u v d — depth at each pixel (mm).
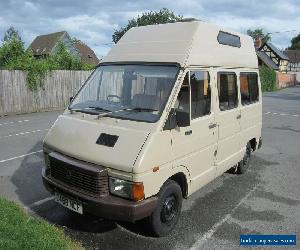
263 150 10438
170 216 4980
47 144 5102
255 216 5715
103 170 4297
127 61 5465
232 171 7859
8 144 10328
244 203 6238
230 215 5719
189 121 4652
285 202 6348
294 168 8539
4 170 7773
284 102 27531
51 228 4855
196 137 5266
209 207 6016
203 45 5500
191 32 5363
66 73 20047
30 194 6379
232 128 6562
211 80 5652
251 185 7211
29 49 20484
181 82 4859
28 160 8602
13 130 12711
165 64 5082
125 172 4191
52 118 16047
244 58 7133
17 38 21016
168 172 4680
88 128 4785
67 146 4773
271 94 37875
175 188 4922
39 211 5656
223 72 6098
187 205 6074
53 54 23375
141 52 5480
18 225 4734
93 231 5043
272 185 7246
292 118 17844
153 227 4707
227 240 4918
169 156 4648
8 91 16906
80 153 4555
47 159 5184
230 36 6594
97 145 4500
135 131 4461
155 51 5355
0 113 16641
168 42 5387
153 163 4340
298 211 5957
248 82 7352
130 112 4805
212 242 4852
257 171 8203
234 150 6859
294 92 42281
